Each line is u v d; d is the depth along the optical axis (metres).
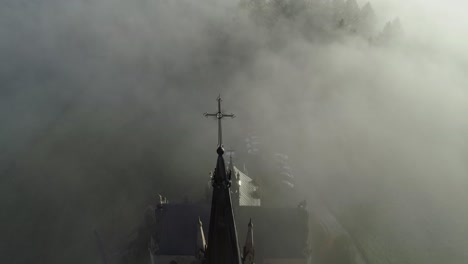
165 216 63.22
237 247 24.95
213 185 24.94
